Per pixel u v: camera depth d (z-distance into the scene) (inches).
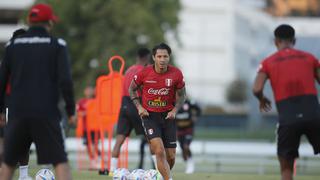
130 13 5012.3
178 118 2194.9
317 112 1027.3
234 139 4645.7
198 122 5629.9
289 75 1037.2
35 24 958.4
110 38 5039.4
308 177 1811.0
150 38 5000.0
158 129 1253.1
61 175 935.0
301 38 3668.8
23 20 5275.6
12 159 956.0
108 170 1673.2
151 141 1245.7
